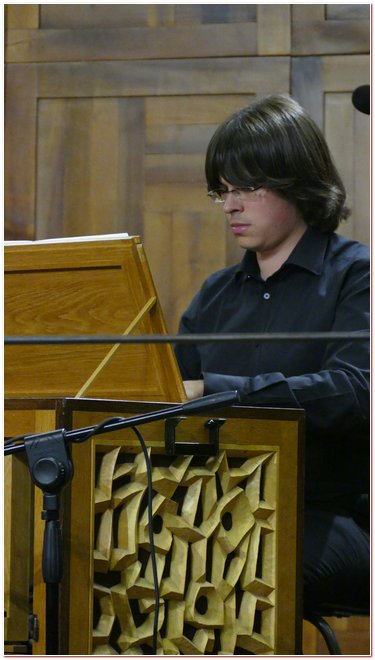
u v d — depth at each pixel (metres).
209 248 11.44
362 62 11.32
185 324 8.76
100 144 11.73
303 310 7.88
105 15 11.80
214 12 11.60
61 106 11.81
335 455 7.59
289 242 8.07
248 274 8.23
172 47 11.64
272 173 7.82
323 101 11.34
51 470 4.94
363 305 7.67
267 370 7.88
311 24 11.41
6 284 7.04
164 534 5.96
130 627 5.75
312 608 7.42
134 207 11.62
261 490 6.32
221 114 11.55
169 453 5.93
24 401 5.77
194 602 5.97
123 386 6.84
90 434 5.00
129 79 11.70
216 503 6.12
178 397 6.73
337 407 7.16
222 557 6.11
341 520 7.34
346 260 7.94
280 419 6.30
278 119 7.91
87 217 11.69
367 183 11.18
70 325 6.95
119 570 5.78
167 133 11.62
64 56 11.83
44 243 6.88
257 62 11.48
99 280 6.78
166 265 11.48
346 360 7.45
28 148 11.81
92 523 5.66
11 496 5.87
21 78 11.88
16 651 5.82
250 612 6.14
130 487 5.83
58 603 5.11
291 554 6.29
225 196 8.02
